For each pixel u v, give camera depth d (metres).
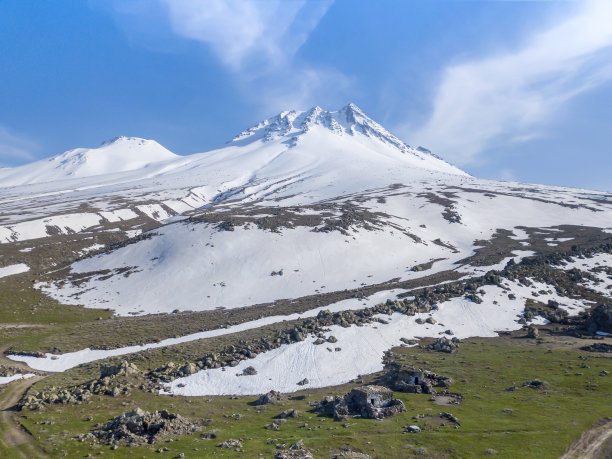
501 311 100.62
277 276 150.25
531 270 124.50
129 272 157.50
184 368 72.56
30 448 43.47
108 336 100.62
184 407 58.94
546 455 39.22
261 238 176.25
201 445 44.53
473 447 41.53
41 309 126.56
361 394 55.69
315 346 81.19
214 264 157.25
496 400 55.72
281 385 69.12
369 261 163.38
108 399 60.31
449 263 157.75
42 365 83.81
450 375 67.94
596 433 43.44
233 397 64.31
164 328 105.69
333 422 51.25
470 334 91.69
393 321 93.81
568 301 107.38
